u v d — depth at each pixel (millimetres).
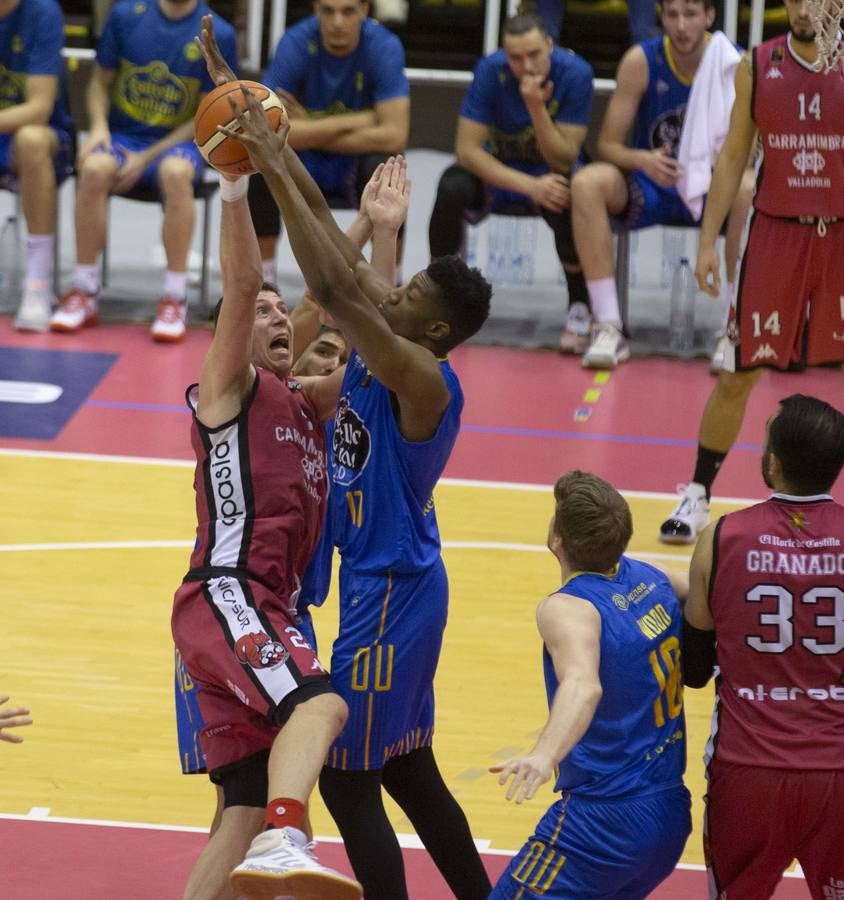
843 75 19875
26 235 32344
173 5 29047
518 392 27047
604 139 28281
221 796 12141
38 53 28703
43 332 29047
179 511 21688
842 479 23688
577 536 10898
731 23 34562
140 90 29172
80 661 17125
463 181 28656
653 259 36156
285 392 11805
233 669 11070
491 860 13445
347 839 11781
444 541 20859
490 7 36781
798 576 10477
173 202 28469
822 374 28312
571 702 9875
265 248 29469
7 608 18312
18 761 14867
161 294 32000
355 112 29047
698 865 13523
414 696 11969
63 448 23766
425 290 11859
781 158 20234
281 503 11500
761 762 10344
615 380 27859
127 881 12891
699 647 10977
